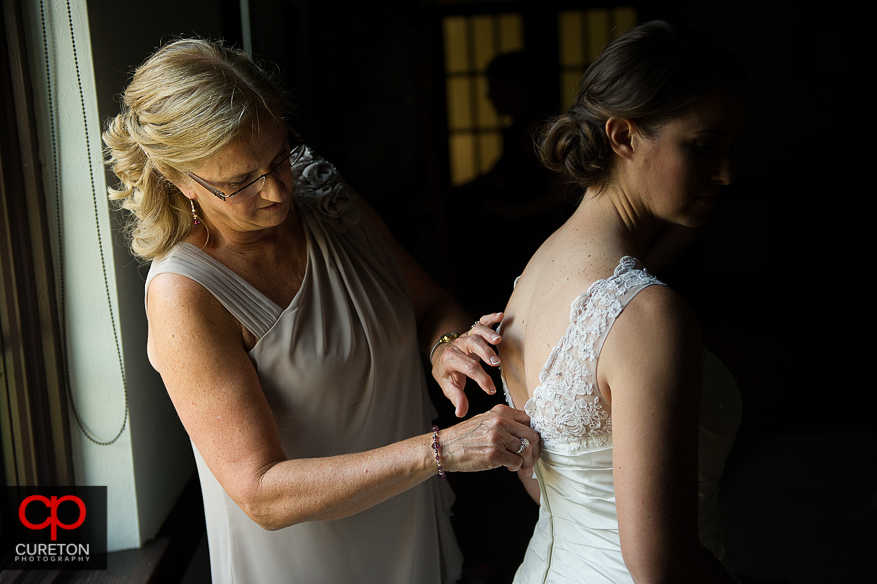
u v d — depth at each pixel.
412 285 1.72
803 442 3.50
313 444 1.40
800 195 6.85
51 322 1.62
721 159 1.05
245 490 1.21
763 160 6.99
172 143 1.14
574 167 1.09
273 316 1.32
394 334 1.49
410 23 4.99
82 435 1.69
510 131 4.26
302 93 4.73
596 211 1.11
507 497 3.10
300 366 1.33
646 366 0.92
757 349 4.98
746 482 3.16
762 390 4.21
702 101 1.00
